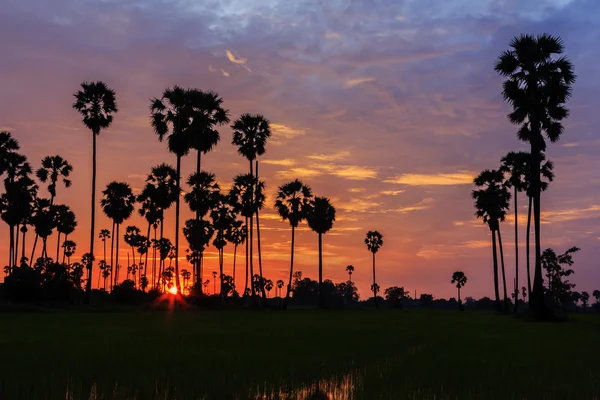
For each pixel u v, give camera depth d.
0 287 59.47
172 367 13.20
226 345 19.27
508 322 43.22
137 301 65.25
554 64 45.72
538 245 46.22
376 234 137.88
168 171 79.75
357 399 9.74
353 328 31.55
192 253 106.50
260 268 79.62
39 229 84.81
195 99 62.78
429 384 11.19
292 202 85.69
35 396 9.69
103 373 12.20
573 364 14.40
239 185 79.12
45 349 17.33
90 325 31.67
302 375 12.17
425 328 32.47
